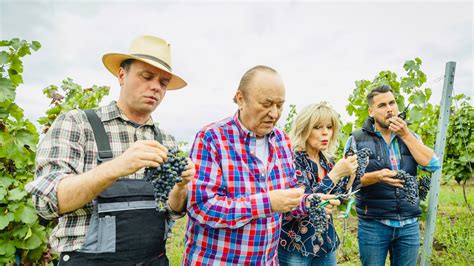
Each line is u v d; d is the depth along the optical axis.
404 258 3.29
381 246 3.29
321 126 2.79
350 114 5.86
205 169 2.02
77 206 1.61
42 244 3.86
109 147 1.99
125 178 1.95
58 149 1.83
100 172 1.54
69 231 1.83
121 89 2.13
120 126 2.07
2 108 3.72
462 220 6.57
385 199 3.20
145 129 2.19
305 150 2.88
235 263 2.03
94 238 1.82
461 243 5.04
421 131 6.66
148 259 1.93
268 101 1.98
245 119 2.13
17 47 3.74
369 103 3.41
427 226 3.94
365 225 3.35
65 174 1.71
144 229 1.93
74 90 5.60
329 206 2.55
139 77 2.04
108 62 2.22
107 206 1.86
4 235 3.64
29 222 3.55
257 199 1.92
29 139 3.90
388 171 3.11
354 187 2.99
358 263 5.25
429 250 3.91
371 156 3.27
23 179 4.00
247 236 2.02
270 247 2.16
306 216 2.58
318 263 2.78
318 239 2.63
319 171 2.92
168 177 1.68
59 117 1.97
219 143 2.08
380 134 3.35
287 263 2.67
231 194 2.05
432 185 3.90
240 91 2.12
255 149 2.20
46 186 1.61
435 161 3.20
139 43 2.08
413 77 4.88
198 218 1.95
